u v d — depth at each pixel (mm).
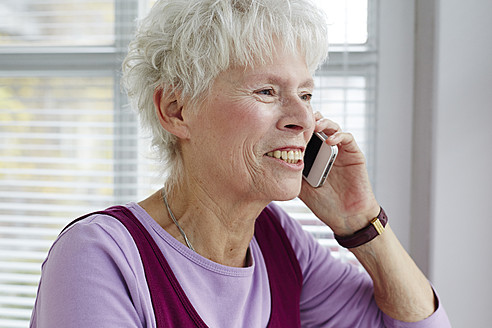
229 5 827
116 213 899
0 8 1799
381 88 1596
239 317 948
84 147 1801
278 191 872
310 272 1173
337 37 1602
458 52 1433
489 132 1430
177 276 886
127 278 806
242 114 841
